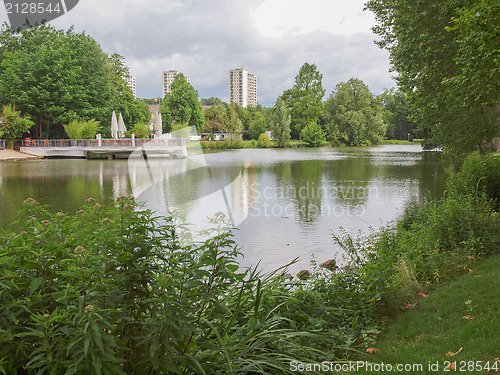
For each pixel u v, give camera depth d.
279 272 5.64
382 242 5.27
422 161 33.12
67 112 42.25
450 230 5.99
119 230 2.06
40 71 41.84
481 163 8.76
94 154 35.91
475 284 4.26
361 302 3.70
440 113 14.07
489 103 9.02
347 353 2.92
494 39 6.88
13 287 1.78
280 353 2.50
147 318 2.04
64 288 1.89
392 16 13.68
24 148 36.94
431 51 11.27
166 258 2.14
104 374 1.66
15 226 8.43
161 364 1.90
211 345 2.12
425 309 3.78
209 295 2.09
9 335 1.69
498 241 5.80
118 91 54.09
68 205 11.98
